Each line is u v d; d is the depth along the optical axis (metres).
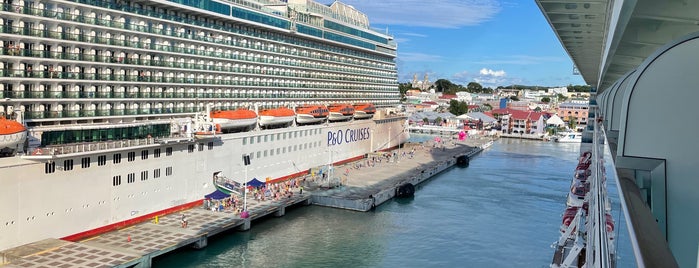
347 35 103.19
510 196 79.94
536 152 142.38
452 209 70.06
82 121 52.69
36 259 40.28
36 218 43.84
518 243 55.53
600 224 11.93
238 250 49.84
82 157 47.12
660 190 11.95
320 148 90.19
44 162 43.94
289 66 85.75
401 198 76.19
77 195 47.03
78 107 51.75
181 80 64.25
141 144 52.59
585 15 27.64
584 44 38.31
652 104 12.19
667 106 11.95
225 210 59.22
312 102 94.12
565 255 42.97
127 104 57.03
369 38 113.88
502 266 48.41
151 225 52.28
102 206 49.53
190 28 65.12
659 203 11.95
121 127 51.50
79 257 41.38
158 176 55.81
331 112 94.62
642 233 6.78
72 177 46.44
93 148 47.53
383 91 124.81
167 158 56.84
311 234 56.06
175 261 45.88
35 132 46.75
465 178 95.88
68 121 51.31
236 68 73.56
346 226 59.69
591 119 117.12
